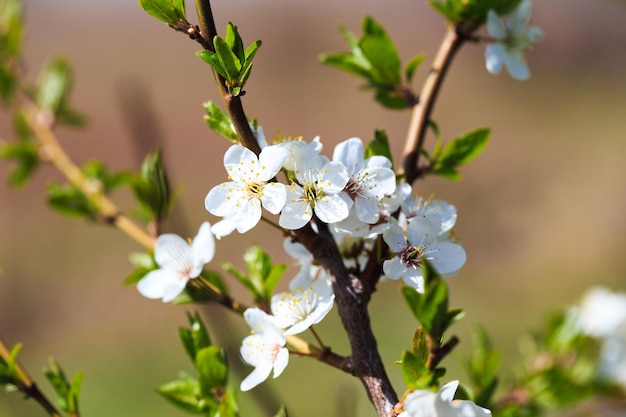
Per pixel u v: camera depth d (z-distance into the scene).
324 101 20.94
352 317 2.03
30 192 15.19
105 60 21.61
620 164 16.08
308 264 2.25
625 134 17.38
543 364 3.49
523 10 3.05
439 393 1.75
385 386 1.97
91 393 9.88
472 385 3.01
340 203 2.02
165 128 19.23
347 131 19.45
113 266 13.06
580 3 20.84
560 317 3.58
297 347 2.10
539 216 14.67
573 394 3.39
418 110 2.89
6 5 4.44
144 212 3.27
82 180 3.89
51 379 2.46
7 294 12.21
